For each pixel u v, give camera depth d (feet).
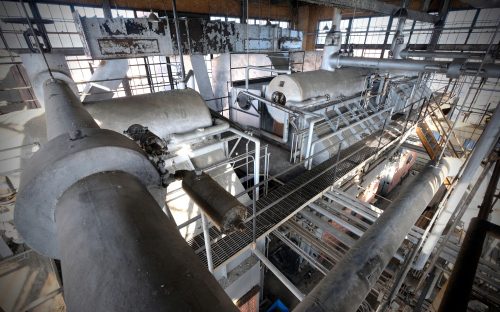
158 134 14.99
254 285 18.79
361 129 26.73
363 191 27.91
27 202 4.14
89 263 2.83
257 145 15.21
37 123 14.84
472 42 43.91
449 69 19.40
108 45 19.38
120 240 3.03
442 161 12.25
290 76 22.22
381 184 37.86
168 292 2.50
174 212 14.83
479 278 12.07
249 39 29.30
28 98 27.68
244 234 13.74
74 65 36.99
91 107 13.57
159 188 5.97
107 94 29.86
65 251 3.22
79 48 30.73
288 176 20.43
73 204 3.74
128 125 14.01
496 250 17.89
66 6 31.81
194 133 15.80
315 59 52.65
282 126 25.67
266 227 14.17
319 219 16.38
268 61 42.22
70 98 8.29
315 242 15.53
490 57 22.41
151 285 2.55
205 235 10.52
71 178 4.21
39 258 15.58
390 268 17.98
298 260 25.88
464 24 44.37
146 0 33.81
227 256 12.50
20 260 15.30
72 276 2.86
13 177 14.23
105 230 3.17
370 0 25.43
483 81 18.31
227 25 26.22
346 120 24.72
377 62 23.61
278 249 23.52
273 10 52.95
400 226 7.62
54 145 4.51
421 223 29.27
